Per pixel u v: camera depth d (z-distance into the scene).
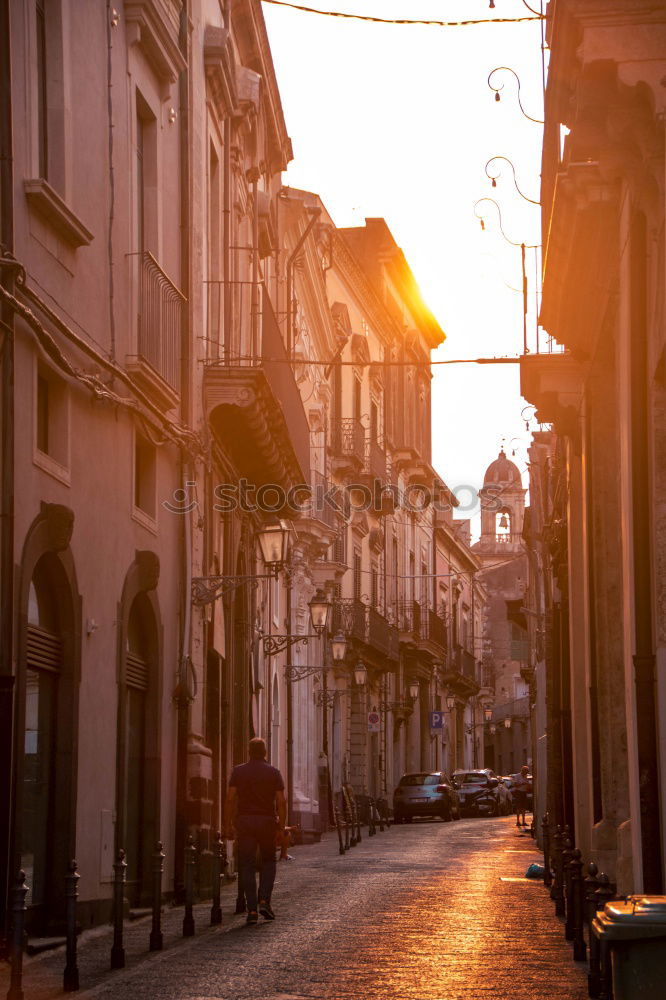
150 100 21.78
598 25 13.71
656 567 15.28
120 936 14.33
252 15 29.83
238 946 15.96
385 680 66.81
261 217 32.53
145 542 21.02
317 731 49.94
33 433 15.61
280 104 34.53
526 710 109.38
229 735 28.05
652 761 15.37
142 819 21.25
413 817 63.16
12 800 14.62
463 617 95.44
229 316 27.05
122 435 19.59
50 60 17.03
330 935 17.02
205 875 23.14
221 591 27.09
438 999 12.26
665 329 13.96
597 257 18.61
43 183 15.43
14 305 14.38
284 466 30.16
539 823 38.34
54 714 17.09
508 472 129.12
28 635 15.98
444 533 84.69
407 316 73.12
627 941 7.90
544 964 14.50
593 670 22.14
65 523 16.34
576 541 26.03
